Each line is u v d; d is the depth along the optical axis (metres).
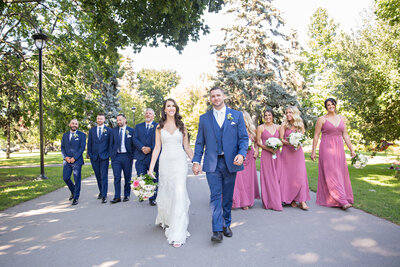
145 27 9.00
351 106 10.98
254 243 3.54
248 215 4.92
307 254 3.16
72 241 3.76
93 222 4.66
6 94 13.21
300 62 22.86
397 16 9.91
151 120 6.25
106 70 10.94
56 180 10.14
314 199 6.16
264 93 19.30
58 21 11.49
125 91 38.41
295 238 3.68
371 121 10.75
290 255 3.14
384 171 10.77
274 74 20.88
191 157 4.32
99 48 9.93
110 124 21.12
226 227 3.88
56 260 3.15
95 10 8.88
